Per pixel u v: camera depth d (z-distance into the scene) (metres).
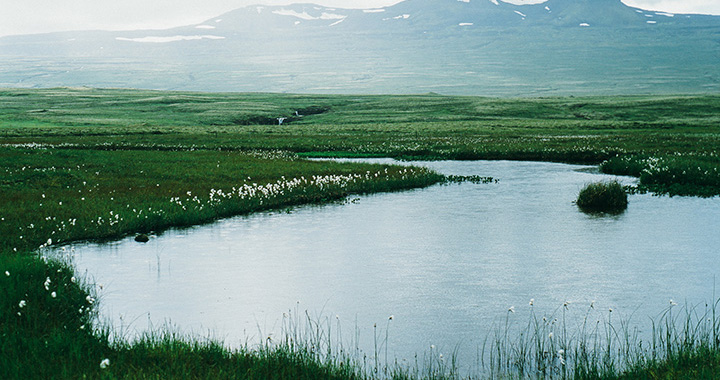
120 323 13.62
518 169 45.88
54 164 41.44
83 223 22.97
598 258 19.52
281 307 14.98
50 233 21.48
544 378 10.87
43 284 14.18
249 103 168.75
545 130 93.00
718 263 18.69
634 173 41.47
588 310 14.64
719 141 63.62
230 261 19.28
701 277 17.22
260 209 29.11
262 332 13.25
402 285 16.77
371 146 63.62
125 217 24.19
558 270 18.16
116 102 167.38
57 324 12.22
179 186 33.03
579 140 68.69
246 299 15.57
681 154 47.00
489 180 39.31
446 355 12.04
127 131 91.62
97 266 18.50
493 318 14.20
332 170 41.00
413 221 26.02
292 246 21.38
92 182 33.91
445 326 13.69
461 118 132.25
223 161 46.97
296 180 34.44
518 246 21.30
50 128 98.50
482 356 11.91
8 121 115.50
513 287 16.53
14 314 12.31
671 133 83.31
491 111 145.75
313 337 12.95
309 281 17.17
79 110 145.75
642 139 68.25
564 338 12.83
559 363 11.55
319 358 11.27
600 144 61.25
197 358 10.37
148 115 138.25
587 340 12.70
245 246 21.36
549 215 27.17
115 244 21.52
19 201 26.66
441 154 56.28
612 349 12.13
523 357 11.82
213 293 16.02
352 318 14.24
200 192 30.91
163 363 9.98
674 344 12.06
